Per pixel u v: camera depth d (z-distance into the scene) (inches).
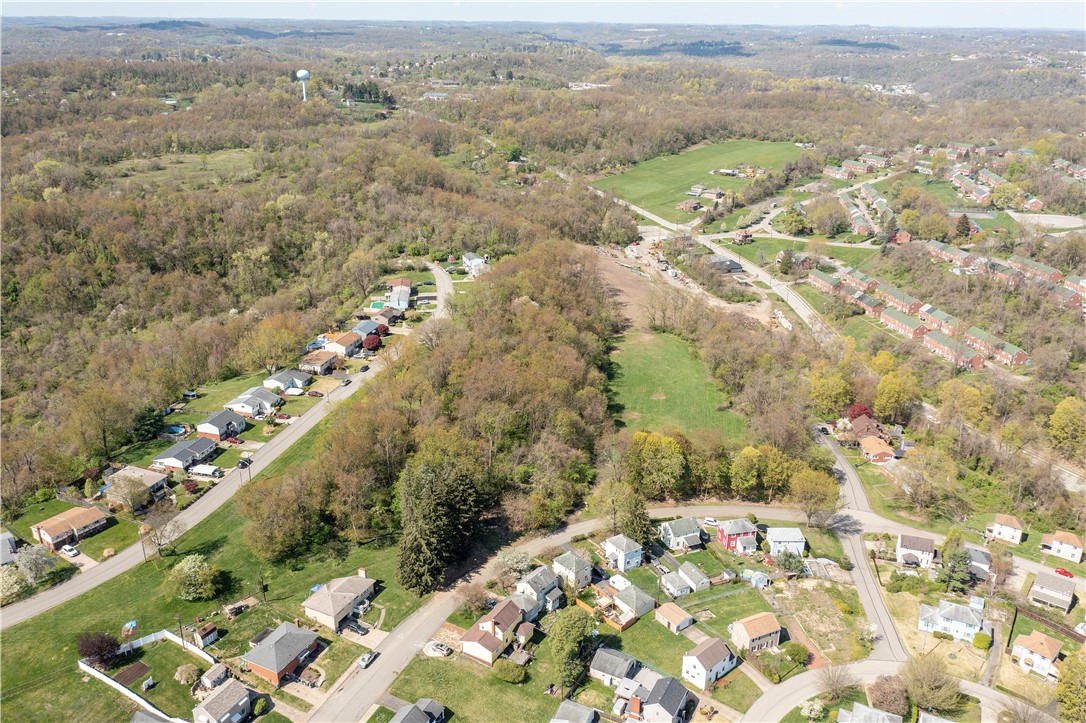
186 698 3887.8
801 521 5659.5
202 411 6845.5
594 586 4845.0
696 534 5295.3
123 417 6269.7
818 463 6087.6
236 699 3754.9
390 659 4180.6
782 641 4409.5
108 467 5949.8
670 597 4776.1
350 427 5625.0
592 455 6186.0
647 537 5123.0
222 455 6136.8
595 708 3885.3
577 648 4101.9
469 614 4488.2
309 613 4475.9
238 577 4808.1
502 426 5920.3
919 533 5570.9
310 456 6063.0
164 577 4776.1
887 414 7135.8
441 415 6028.5
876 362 7869.1
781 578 4982.8
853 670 4210.1
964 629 4453.7
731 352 7785.4
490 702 3914.9
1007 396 7283.5
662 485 5787.4
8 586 4559.5
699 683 4052.7
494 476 5570.9
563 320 7741.1
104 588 4685.0
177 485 5767.7
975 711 3939.5
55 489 5684.1
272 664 3991.1
